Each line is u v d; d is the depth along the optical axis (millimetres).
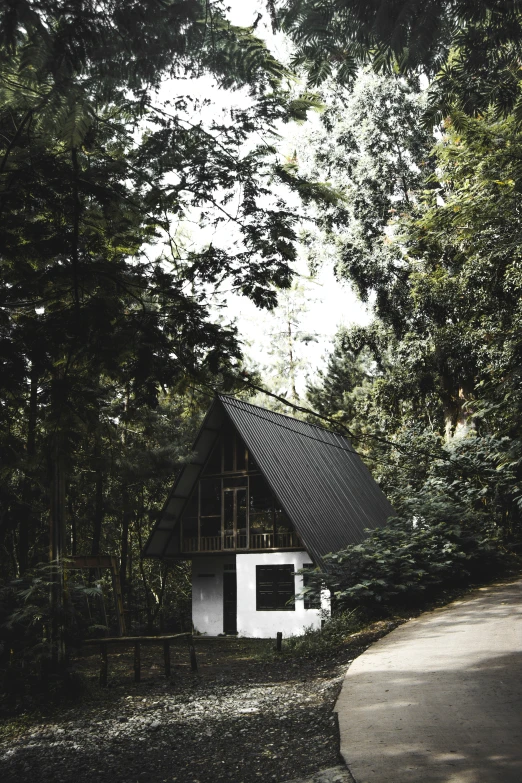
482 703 7555
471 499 21875
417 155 27969
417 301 26078
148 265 6488
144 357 5887
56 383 5789
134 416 7539
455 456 22219
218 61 3879
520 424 20531
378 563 17078
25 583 11602
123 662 15961
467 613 14797
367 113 27641
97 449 7598
